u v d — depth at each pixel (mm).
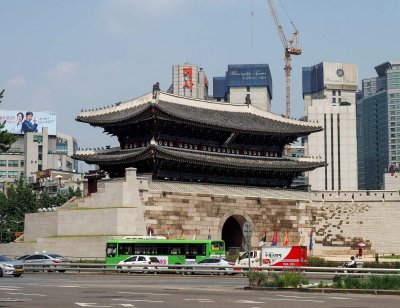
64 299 47250
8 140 107875
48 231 123375
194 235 121000
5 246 123125
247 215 128625
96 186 131250
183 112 128000
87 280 74938
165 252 100188
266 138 137500
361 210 134625
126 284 66938
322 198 136625
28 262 99062
